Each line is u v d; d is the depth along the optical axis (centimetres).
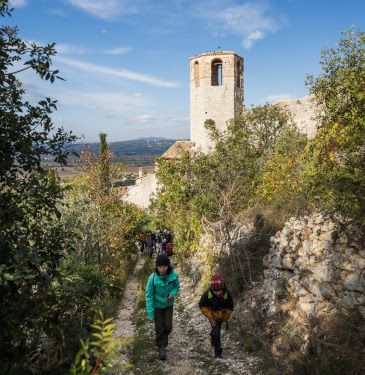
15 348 263
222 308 483
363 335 343
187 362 472
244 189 955
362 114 446
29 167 316
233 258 810
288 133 1510
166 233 1672
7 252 274
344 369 330
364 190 411
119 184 1120
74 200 899
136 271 1263
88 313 539
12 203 297
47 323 298
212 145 3384
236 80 3450
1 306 264
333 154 448
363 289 389
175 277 497
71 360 278
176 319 710
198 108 3491
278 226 812
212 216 1010
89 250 871
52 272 347
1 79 278
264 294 616
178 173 1001
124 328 657
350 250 433
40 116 326
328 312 429
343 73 558
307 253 527
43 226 361
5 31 307
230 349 503
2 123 296
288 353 421
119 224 1101
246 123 2541
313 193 476
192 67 3556
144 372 441
